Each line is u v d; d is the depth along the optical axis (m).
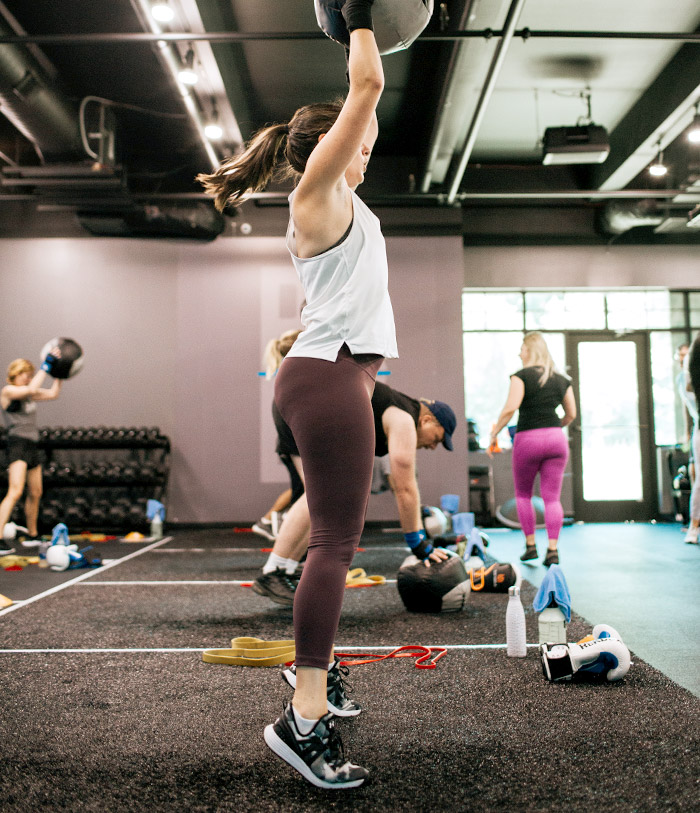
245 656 2.14
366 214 1.41
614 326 8.70
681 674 1.98
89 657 2.19
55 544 4.44
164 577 4.02
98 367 7.86
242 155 1.47
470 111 6.73
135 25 5.48
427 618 2.75
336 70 6.11
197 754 1.43
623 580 3.80
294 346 1.37
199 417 7.81
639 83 6.34
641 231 8.58
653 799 1.20
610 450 8.59
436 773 1.32
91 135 6.34
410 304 7.87
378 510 7.68
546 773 1.31
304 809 1.18
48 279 7.93
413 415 2.88
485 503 7.86
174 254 7.95
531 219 8.55
